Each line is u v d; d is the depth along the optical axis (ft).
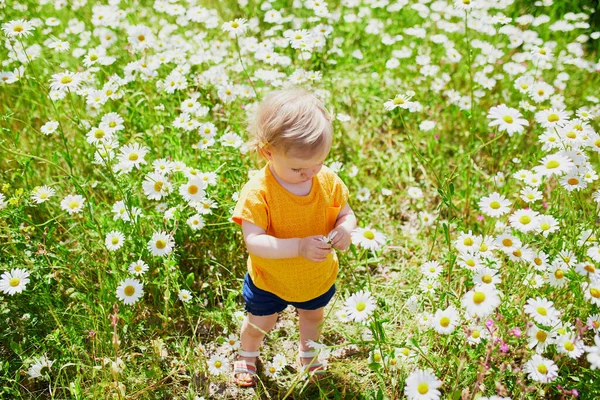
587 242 7.88
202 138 10.68
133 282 7.77
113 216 9.96
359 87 13.71
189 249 9.57
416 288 8.83
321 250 6.05
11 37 10.81
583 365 7.55
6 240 9.18
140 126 11.68
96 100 10.28
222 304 8.98
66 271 8.62
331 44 15.23
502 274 8.44
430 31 16.26
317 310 7.47
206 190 9.50
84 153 11.48
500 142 12.46
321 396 7.07
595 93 13.67
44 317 8.32
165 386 7.74
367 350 8.23
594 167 10.80
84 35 14.08
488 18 14.88
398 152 12.37
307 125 5.78
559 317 6.95
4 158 10.75
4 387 7.24
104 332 7.84
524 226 7.20
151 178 8.74
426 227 10.87
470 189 10.75
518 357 6.75
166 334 8.57
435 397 5.74
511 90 13.48
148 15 16.33
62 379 7.25
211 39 15.15
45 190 9.09
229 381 8.08
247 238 6.31
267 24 16.48
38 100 12.44
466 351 6.75
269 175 6.36
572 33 16.11
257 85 13.28
